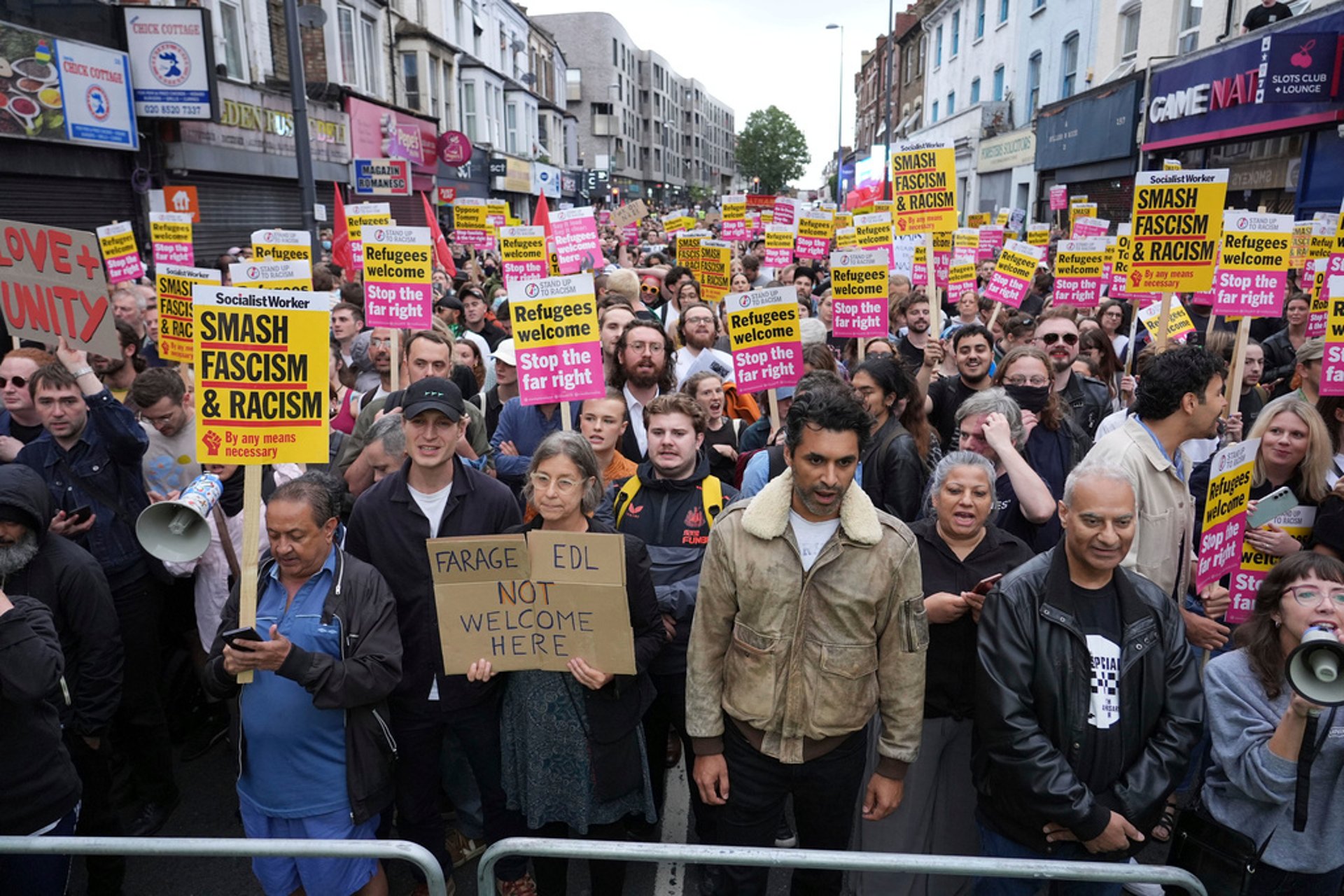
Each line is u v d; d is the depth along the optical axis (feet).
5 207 36.86
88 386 13.83
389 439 14.26
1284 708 9.16
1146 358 20.24
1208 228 17.81
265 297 10.39
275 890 11.10
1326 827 9.12
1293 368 26.13
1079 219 32.89
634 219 66.64
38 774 10.19
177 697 16.53
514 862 12.25
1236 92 48.67
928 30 127.54
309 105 67.56
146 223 46.01
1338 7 40.83
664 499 13.34
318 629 10.60
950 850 11.51
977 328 18.78
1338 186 42.50
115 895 12.45
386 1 84.43
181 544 11.72
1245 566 12.79
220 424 10.35
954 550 11.35
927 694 11.18
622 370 17.97
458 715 11.69
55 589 11.72
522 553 10.55
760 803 10.52
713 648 10.53
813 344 20.01
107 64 41.60
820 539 10.05
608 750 11.07
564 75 183.93
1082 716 9.29
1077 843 9.51
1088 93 70.08
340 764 10.84
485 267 63.21
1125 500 9.04
